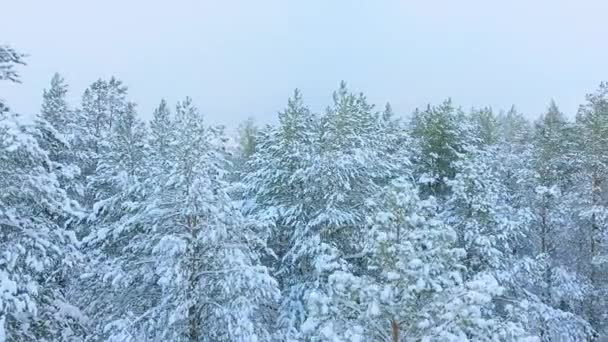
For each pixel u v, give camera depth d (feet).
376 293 30.04
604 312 76.54
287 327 50.75
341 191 56.90
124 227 43.34
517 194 83.25
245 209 64.28
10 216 33.73
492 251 55.57
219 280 39.78
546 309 63.31
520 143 123.44
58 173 36.58
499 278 55.01
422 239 31.58
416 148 79.51
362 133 71.36
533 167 85.10
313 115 79.15
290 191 62.08
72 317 41.50
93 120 92.84
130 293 44.37
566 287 73.77
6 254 32.32
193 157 40.63
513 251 77.15
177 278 37.50
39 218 36.14
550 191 74.43
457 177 60.34
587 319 76.74
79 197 65.82
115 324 38.58
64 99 80.12
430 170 73.20
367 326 30.48
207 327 40.47
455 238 31.99
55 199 35.27
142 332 39.19
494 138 110.22
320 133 69.00
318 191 58.34
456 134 74.08
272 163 63.05
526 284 70.69
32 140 31.37
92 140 80.12
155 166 49.90
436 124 74.95
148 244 42.09
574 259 82.64
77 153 72.23
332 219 53.78
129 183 54.44
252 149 116.37
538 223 80.79
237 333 37.40
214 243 40.22
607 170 77.46
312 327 29.96
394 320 30.14
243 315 38.24
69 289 50.55
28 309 31.96
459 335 27.68
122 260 44.80
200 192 39.65
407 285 29.99
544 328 64.54
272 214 57.67
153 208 41.24
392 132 87.81
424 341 28.12
